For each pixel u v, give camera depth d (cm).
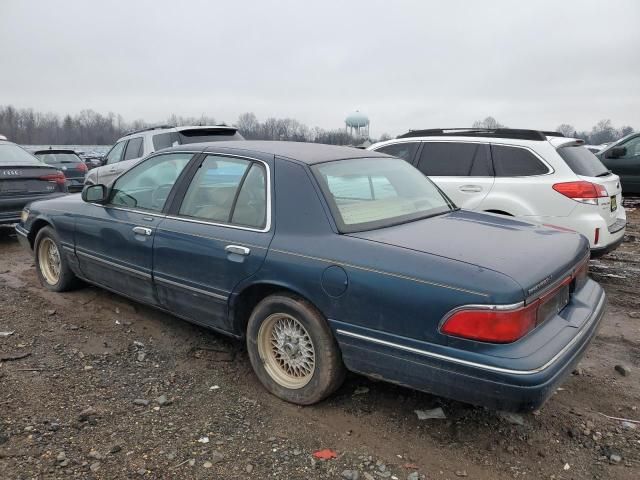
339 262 313
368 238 322
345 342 315
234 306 369
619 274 671
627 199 1377
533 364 263
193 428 321
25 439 304
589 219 577
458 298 274
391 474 283
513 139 635
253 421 331
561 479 283
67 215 523
